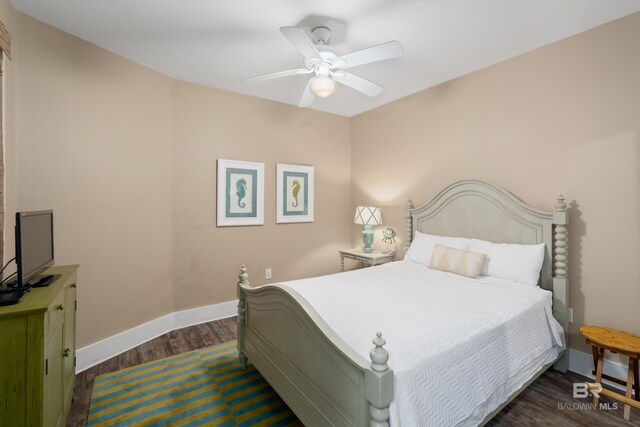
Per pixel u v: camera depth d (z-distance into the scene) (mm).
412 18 2195
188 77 3242
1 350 1269
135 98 2900
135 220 2926
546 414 1954
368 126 4383
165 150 3189
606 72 2281
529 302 2107
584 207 2402
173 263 3299
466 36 2445
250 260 3826
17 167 2119
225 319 3590
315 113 4348
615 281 2262
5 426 1275
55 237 2367
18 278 1418
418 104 3662
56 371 1573
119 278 2805
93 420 1897
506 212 2793
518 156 2779
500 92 2896
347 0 2002
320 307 1915
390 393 1153
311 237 4344
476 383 1550
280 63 2920
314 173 4352
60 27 2338
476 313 1844
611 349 1925
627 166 2199
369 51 1997
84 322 2561
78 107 2484
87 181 2561
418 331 1582
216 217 3562
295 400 1751
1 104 1835
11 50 2045
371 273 2816
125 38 2494
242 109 3719
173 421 1889
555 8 2092
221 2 2037
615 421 1896
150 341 3016
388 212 4094
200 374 2424
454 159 3293
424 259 3139
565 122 2492
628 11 2137
